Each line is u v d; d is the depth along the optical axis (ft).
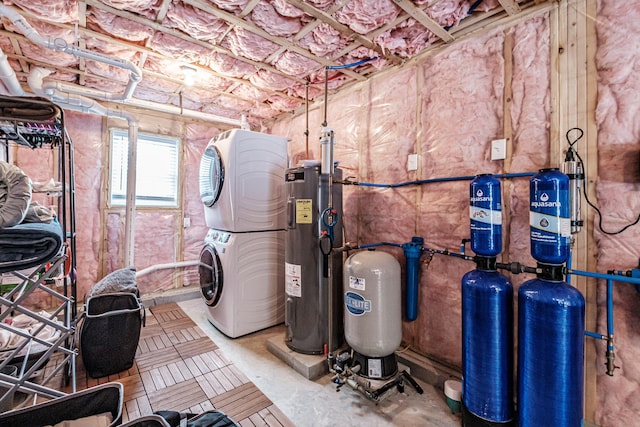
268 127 14.35
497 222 5.28
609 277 4.66
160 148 12.75
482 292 5.13
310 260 7.66
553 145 5.50
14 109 5.00
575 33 5.33
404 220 7.97
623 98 4.85
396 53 7.77
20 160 9.95
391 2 5.91
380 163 8.63
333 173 7.53
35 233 4.37
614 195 4.92
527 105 5.86
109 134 11.52
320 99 11.14
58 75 9.34
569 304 4.27
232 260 8.84
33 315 4.98
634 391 4.75
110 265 11.53
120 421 4.35
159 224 12.60
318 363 7.18
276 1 5.98
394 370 6.61
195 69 8.95
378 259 6.56
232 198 8.86
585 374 5.17
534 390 4.48
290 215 7.98
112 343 6.97
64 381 6.66
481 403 5.12
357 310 6.45
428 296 7.45
